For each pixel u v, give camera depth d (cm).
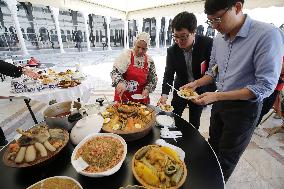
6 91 313
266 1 270
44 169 124
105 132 153
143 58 250
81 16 2816
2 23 2105
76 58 1543
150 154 120
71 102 180
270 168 276
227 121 173
